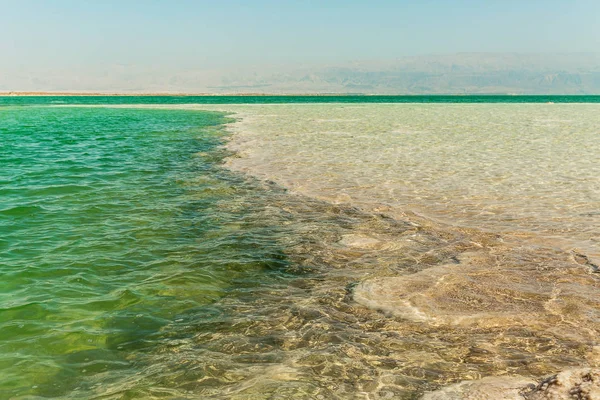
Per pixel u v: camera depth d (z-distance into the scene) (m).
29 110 62.88
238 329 5.45
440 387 4.24
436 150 19.25
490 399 3.86
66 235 8.85
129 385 4.38
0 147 21.28
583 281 6.64
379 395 4.15
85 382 4.43
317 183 13.27
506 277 6.80
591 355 4.73
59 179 13.91
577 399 3.53
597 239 8.42
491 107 64.81
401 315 5.68
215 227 9.44
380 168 15.35
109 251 8.05
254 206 11.01
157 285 6.70
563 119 38.06
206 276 7.04
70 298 6.25
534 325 5.38
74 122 38.59
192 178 14.16
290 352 4.92
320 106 71.75
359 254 7.92
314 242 8.53
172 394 4.23
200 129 30.67
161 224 9.61
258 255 7.91
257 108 64.50
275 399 4.11
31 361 4.77
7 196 11.75
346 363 4.68
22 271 7.10
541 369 4.49
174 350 5.01
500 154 18.08
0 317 5.67
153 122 38.09
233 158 17.89
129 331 5.42
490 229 9.11
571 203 10.87
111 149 20.73
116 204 11.13
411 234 8.91
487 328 5.33
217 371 4.59
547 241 8.39
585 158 17.00
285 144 21.70
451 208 10.62
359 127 30.38
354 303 6.06
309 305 6.04
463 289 6.39
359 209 10.66
